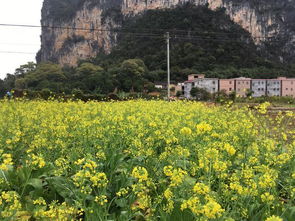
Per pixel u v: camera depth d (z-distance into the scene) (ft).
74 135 23.30
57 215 12.32
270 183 12.84
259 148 21.68
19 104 46.52
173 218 12.40
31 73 335.67
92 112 35.32
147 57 409.69
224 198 13.38
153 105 50.57
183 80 359.87
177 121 26.71
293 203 14.70
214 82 305.73
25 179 16.53
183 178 13.19
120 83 300.40
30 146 21.56
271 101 147.13
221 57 406.62
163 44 422.41
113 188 16.48
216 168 13.46
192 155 20.52
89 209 13.01
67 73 354.13
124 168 18.15
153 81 351.46
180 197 13.51
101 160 18.97
